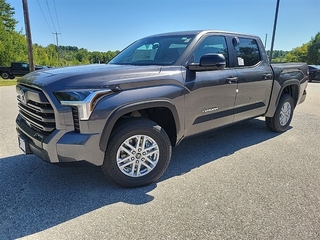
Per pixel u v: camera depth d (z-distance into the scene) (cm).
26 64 2722
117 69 290
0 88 1532
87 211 260
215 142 473
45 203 273
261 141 479
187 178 331
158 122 337
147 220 245
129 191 298
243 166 368
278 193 293
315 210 260
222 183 318
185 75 325
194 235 225
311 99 1027
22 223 241
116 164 288
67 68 316
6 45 4059
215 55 308
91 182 318
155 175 313
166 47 369
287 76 502
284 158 397
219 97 371
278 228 233
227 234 226
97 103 256
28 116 298
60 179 326
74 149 256
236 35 418
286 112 532
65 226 237
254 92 434
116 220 246
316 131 548
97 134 259
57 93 253
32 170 351
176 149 438
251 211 259
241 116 425
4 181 320
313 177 333
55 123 257
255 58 447
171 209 263
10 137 493
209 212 257
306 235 224
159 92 295
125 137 285
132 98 274
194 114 342
